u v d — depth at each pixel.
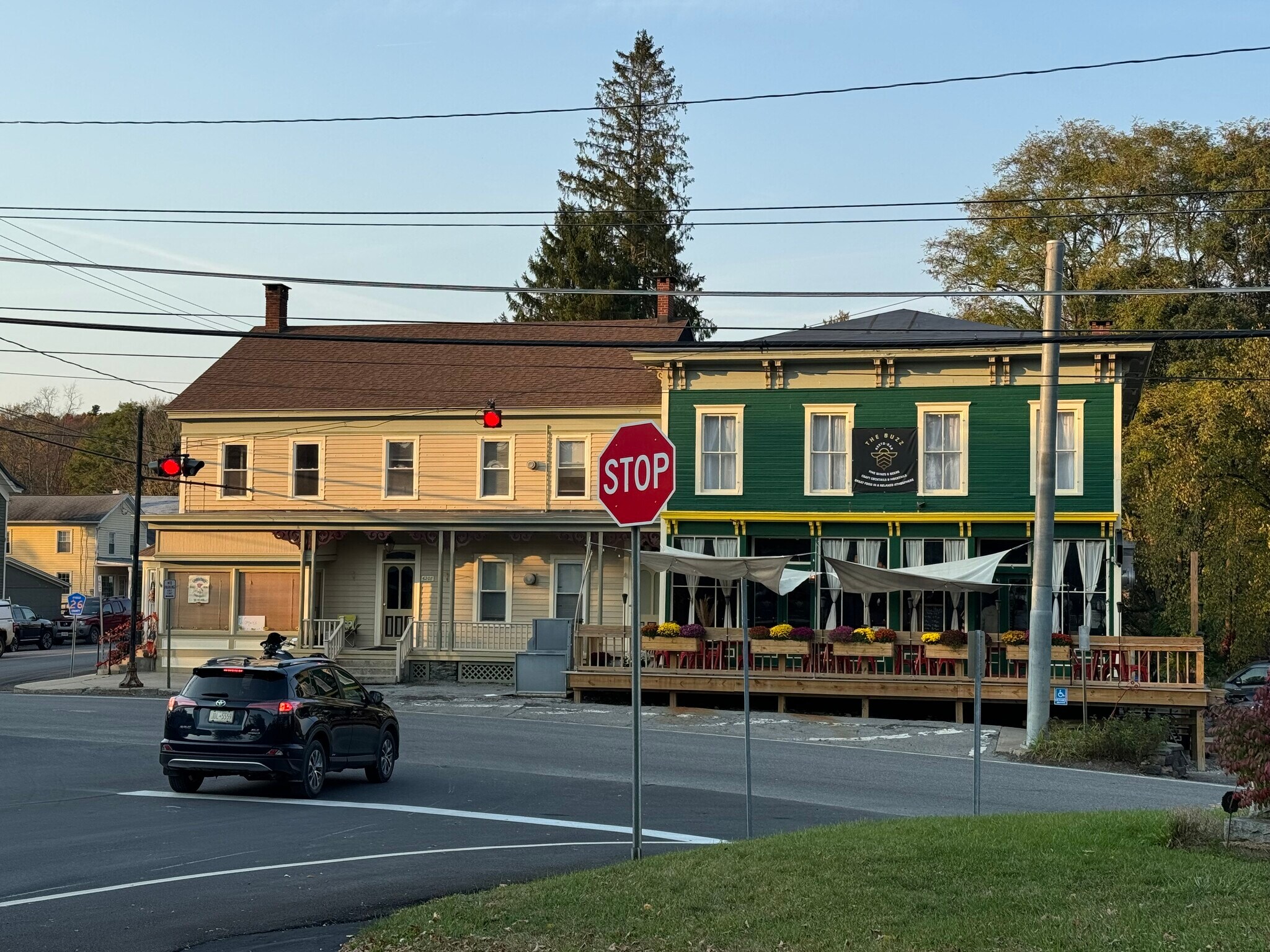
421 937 9.23
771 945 8.41
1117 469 33.88
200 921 10.73
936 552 35.16
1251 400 41.62
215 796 18.56
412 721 29.02
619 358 42.59
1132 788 21.34
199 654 42.22
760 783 20.98
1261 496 43.75
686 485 36.44
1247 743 11.88
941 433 35.25
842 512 35.53
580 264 65.69
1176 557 42.34
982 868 10.40
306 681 18.94
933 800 19.44
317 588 41.78
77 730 26.81
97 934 10.33
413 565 41.28
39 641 58.75
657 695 34.53
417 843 14.74
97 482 95.38
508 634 39.81
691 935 8.76
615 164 67.00
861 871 10.37
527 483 40.31
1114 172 53.22
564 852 14.12
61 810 17.22
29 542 77.81
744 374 36.44
